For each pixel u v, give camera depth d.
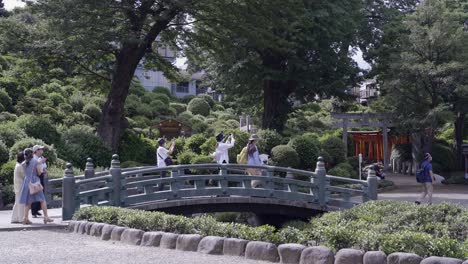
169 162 18.09
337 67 29.94
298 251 8.98
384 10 33.16
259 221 19.66
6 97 28.67
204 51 29.98
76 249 10.30
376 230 10.52
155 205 15.79
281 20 26.19
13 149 20.56
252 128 33.78
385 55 32.06
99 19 22.41
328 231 9.38
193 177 16.72
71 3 21.44
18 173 13.41
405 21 30.70
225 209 17.38
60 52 23.66
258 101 33.91
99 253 9.89
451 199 23.08
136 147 27.64
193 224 10.84
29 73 26.33
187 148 26.27
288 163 25.02
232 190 17.17
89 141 24.20
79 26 21.94
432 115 29.41
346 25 28.78
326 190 18.12
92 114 32.59
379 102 33.88
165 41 27.34
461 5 34.97
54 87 34.81
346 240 9.17
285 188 20.41
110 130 25.70
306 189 22.89
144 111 39.69
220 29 26.09
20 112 28.70
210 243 9.89
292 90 31.42
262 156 22.20
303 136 27.19
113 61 27.45
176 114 42.81
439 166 36.66
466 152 34.25
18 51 23.83
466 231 11.05
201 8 24.48
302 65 28.44
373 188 18.08
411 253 8.35
